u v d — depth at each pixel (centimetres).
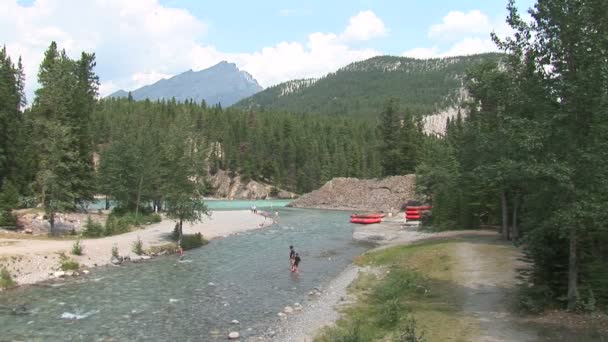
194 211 5400
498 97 2100
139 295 2886
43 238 4606
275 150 18788
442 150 7669
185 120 7588
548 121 1814
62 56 6788
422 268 3347
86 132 6906
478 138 2191
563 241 2017
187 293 2958
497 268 3086
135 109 19175
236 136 19112
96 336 2073
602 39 1725
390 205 11344
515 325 1855
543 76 1959
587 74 1731
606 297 1952
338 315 2345
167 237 5294
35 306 2575
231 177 18188
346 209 11775
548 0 1858
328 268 3938
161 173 7531
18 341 1991
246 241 5700
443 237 5041
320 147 18788
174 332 2139
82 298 2783
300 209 12006
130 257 4228
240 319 2367
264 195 17662
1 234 4634
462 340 1695
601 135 1739
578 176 1744
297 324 2239
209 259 4347
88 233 5109
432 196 7231
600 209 1683
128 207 7375
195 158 5406
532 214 2020
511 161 1862
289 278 3488
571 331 1720
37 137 5609
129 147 7556
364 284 3048
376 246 5309
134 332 2138
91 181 6925
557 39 1858
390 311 2158
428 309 2202
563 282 2030
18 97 7056
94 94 8831
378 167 16912
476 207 5638
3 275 3078
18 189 6225
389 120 12988
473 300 2327
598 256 2028
